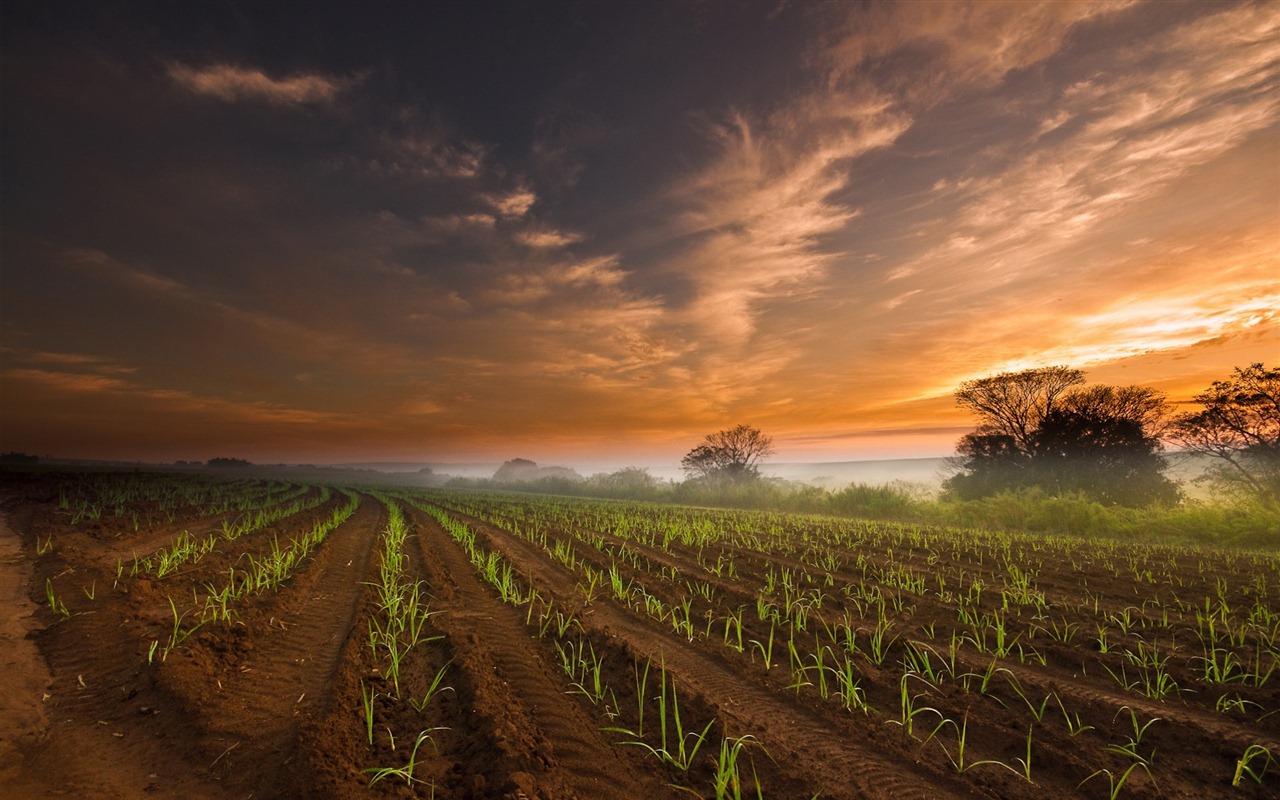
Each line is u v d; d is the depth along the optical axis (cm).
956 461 2888
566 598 811
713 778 355
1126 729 420
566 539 1413
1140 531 1623
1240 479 1972
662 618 709
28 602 638
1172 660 550
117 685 447
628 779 354
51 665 482
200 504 2044
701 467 4109
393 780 341
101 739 375
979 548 1271
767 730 418
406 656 563
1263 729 417
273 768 346
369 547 1249
